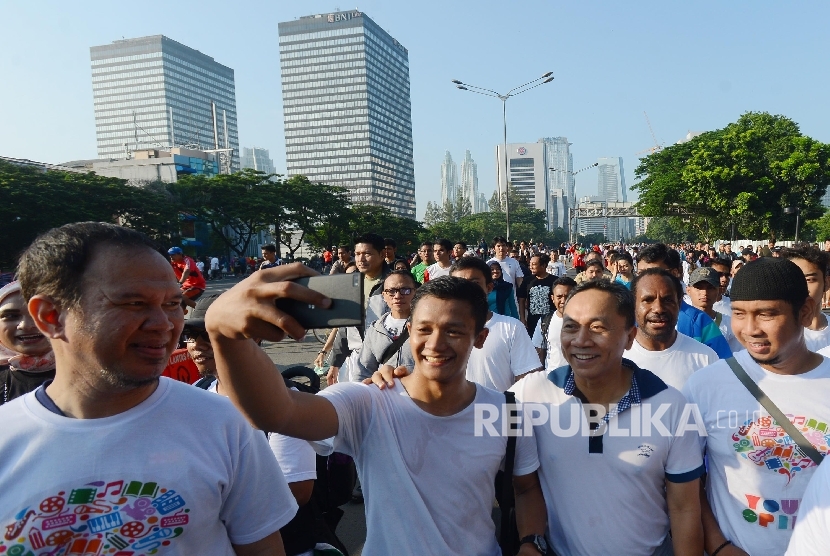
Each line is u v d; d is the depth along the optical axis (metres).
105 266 1.28
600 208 68.81
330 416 1.78
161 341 1.34
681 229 45.62
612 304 2.11
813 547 1.53
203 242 48.41
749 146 33.97
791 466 2.10
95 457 1.32
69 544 1.28
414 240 65.88
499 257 9.98
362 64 112.19
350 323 1.21
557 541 2.23
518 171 165.25
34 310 1.33
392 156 123.31
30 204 28.28
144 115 131.88
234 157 149.00
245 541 1.55
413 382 1.96
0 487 1.28
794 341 2.11
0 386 2.46
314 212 48.81
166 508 1.34
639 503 2.12
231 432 1.50
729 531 2.20
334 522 2.74
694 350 3.05
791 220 33.09
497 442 1.99
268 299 1.22
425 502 1.87
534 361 3.71
